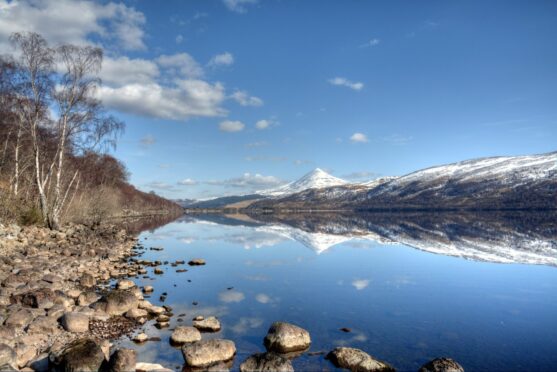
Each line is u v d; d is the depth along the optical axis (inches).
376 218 3855.8
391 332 435.8
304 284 677.9
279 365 318.7
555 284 687.1
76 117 1247.5
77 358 306.0
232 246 1296.8
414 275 768.9
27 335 373.1
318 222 3154.5
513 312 518.3
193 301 552.1
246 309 516.4
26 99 1177.4
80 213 1797.5
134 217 3243.1
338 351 358.3
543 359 365.4
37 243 952.9
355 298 582.2
